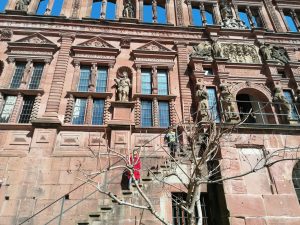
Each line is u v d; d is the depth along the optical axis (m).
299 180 13.94
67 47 19.55
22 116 16.91
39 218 13.05
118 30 21.27
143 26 21.62
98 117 17.34
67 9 22.12
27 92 17.39
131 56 20.02
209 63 20.03
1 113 16.86
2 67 18.45
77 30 20.61
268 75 20.17
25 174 14.27
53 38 20.11
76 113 17.36
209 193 13.88
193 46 21.16
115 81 18.38
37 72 18.67
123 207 12.05
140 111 17.62
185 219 13.40
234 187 12.50
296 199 12.51
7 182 13.98
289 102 19.17
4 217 12.95
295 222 11.92
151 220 12.17
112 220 11.62
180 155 13.96
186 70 19.58
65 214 13.20
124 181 13.95
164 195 13.28
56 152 15.27
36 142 15.25
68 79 18.38
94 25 21.08
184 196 13.89
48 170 14.50
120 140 15.61
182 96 18.34
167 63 19.84
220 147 13.38
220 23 23.25
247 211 11.98
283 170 13.32
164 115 17.92
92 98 17.88
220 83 19.02
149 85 19.16
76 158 15.12
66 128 16.16
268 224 11.76
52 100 17.05
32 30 20.12
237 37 22.34
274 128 14.32
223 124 13.96
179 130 16.73
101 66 19.55
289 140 14.27
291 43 22.73
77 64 18.95
